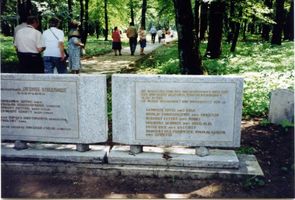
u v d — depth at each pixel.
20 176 5.64
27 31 8.13
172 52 22.02
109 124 7.93
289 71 12.13
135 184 5.42
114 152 5.91
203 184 5.40
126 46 31.33
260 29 46.94
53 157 5.82
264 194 5.11
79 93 5.71
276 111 7.51
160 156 5.74
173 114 5.60
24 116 5.89
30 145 6.23
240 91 5.48
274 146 6.55
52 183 5.45
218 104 5.53
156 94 5.58
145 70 15.27
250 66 13.45
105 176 5.65
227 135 5.61
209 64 14.12
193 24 10.77
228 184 5.39
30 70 8.24
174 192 5.19
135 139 5.74
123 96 5.66
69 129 5.84
